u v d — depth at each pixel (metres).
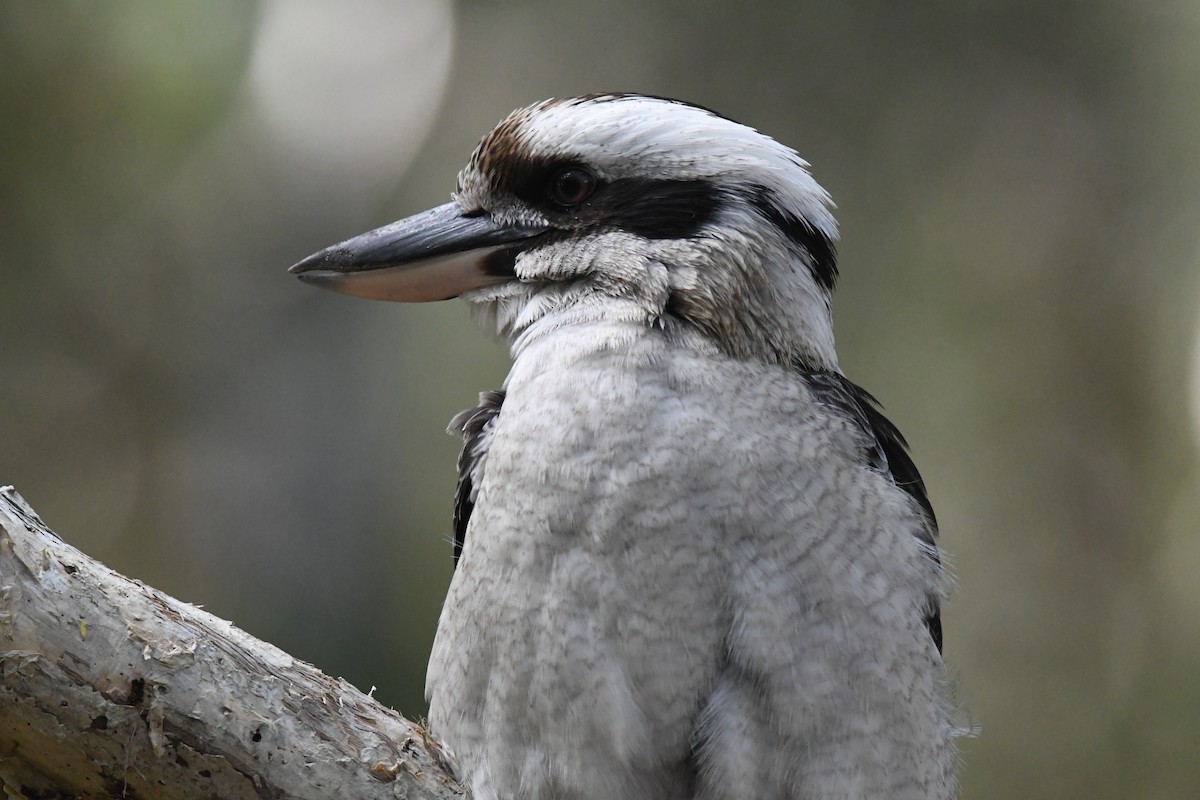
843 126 12.30
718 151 5.57
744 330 5.36
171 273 13.27
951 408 12.14
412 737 4.95
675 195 5.52
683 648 4.83
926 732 5.09
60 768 4.34
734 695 4.84
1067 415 12.16
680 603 4.82
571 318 5.39
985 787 12.23
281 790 4.57
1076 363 12.16
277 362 13.38
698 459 4.90
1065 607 12.18
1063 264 12.16
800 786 4.84
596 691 4.82
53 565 4.26
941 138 12.27
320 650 12.65
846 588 4.91
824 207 5.89
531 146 5.69
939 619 5.69
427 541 12.67
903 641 5.00
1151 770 12.08
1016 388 12.16
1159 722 12.06
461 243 5.82
